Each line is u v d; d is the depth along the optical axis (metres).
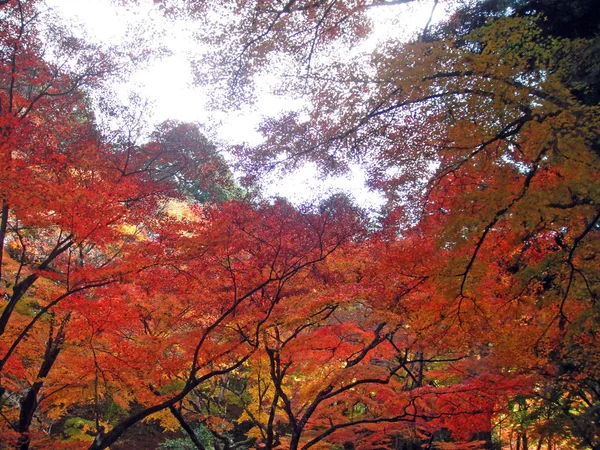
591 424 9.66
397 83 6.32
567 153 5.59
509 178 5.95
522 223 6.14
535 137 5.68
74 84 9.16
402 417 9.27
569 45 6.39
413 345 8.70
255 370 11.34
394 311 8.12
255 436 13.73
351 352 9.98
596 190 5.56
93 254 11.89
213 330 8.48
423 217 8.08
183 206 11.56
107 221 7.50
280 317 8.02
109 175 8.74
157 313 9.41
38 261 11.47
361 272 8.91
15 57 8.28
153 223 8.62
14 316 9.31
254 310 8.54
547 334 7.82
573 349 8.52
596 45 6.91
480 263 6.25
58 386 9.45
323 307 8.66
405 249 8.05
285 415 13.31
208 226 8.20
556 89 5.77
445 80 6.04
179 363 8.29
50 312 9.55
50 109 8.91
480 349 9.16
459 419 9.30
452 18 9.51
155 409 7.48
